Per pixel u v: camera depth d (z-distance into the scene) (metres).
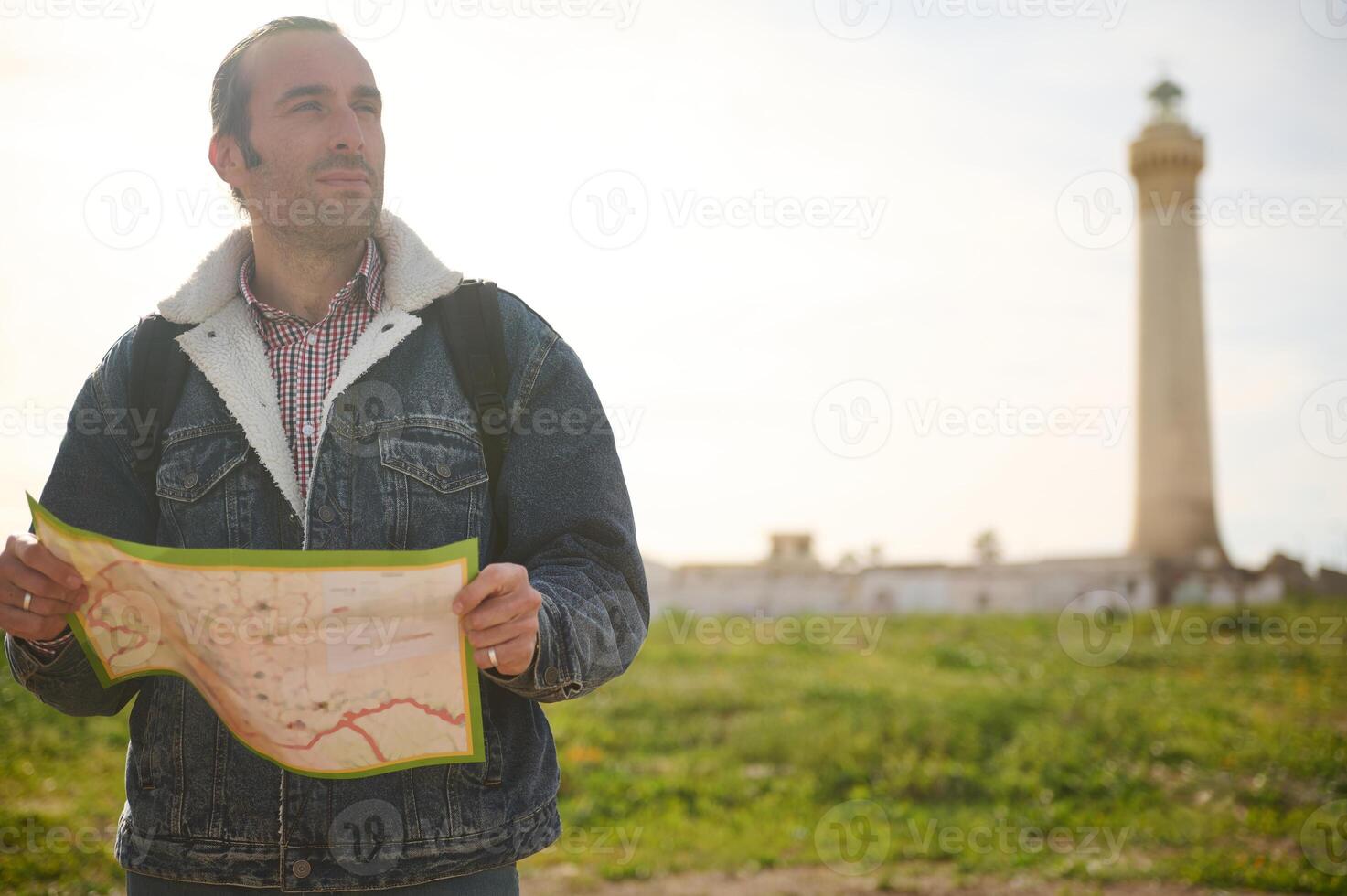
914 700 8.94
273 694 1.38
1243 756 7.65
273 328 1.60
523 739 1.57
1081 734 8.07
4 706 6.23
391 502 1.49
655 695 9.09
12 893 4.22
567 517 1.56
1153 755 7.71
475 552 1.36
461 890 1.48
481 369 1.57
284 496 1.49
